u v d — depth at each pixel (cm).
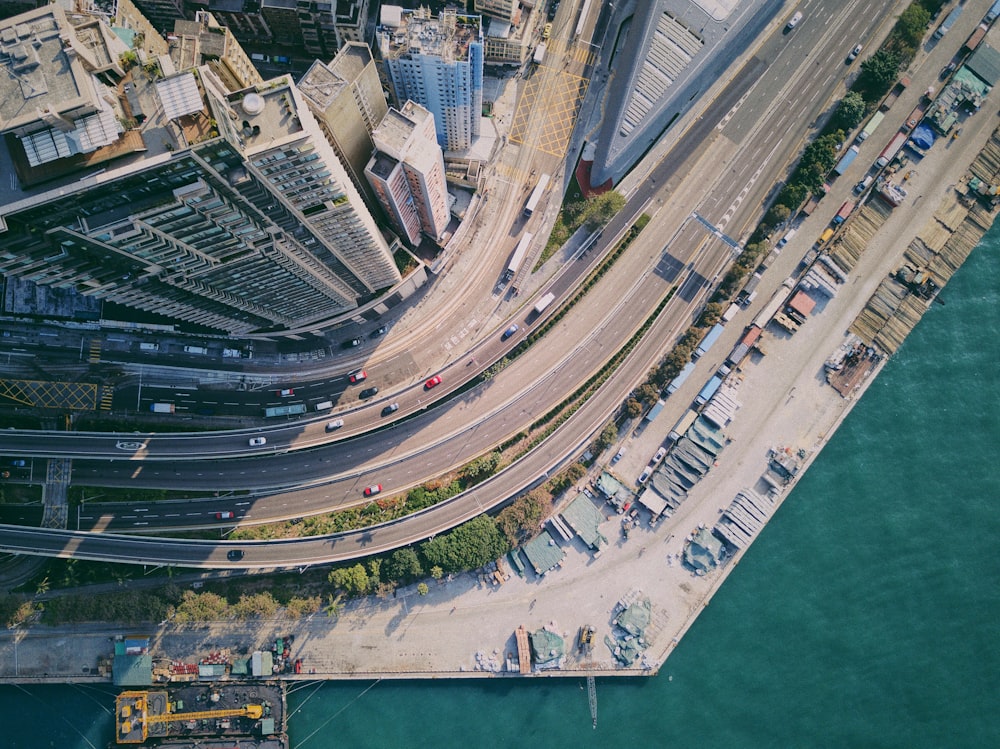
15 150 13600
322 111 19362
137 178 14000
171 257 17100
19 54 12925
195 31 18338
